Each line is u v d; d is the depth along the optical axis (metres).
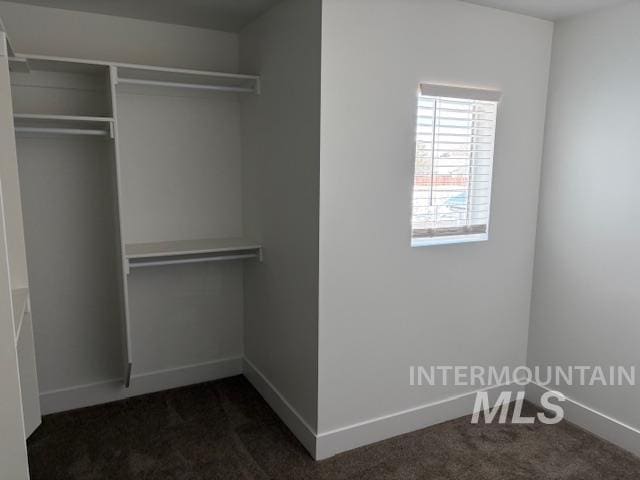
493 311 2.81
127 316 2.57
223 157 3.04
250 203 2.99
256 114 2.79
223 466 2.33
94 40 2.62
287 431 2.63
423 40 2.31
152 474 2.27
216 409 2.86
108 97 2.44
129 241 2.86
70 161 2.65
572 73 2.60
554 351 2.82
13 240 2.07
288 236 2.51
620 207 2.41
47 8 2.50
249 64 2.84
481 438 2.59
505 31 2.54
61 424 2.68
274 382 2.84
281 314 2.67
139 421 2.72
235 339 3.30
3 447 1.34
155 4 2.45
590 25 2.49
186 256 2.91
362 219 2.30
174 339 3.10
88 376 2.89
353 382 2.42
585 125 2.55
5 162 2.00
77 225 2.72
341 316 2.33
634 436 2.43
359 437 2.48
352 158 2.23
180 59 2.84
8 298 1.29
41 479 2.22
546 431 2.66
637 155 2.31
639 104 2.29
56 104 2.58
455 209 2.58
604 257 2.50
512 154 2.69
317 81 2.12
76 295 2.79
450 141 2.50
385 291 2.43
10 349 1.31
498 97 2.54
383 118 2.27
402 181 2.38
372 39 2.19
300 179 2.33
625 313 2.43
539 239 2.86
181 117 2.89
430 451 2.47
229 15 2.63
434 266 2.56
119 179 2.41
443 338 2.67
